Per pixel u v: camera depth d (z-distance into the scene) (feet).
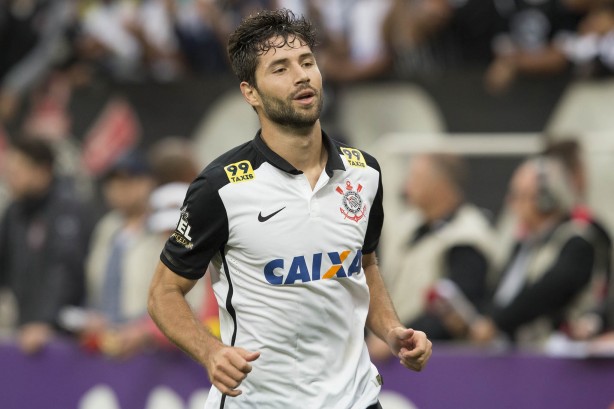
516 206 65.57
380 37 78.54
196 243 38.70
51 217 75.51
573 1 75.20
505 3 78.13
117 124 83.82
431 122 75.41
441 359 61.26
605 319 60.13
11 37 96.43
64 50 90.99
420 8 78.89
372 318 41.63
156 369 67.31
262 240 38.29
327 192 38.91
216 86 81.20
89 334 69.56
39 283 75.05
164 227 67.72
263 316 38.83
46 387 71.87
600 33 73.41
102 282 71.00
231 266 39.06
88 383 70.03
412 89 75.97
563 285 59.36
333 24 80.74
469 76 74.74
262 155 38.73
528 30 76.84
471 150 73.20
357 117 77.36
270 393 39.37
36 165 76.33
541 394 59.52
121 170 70.79
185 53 87.40
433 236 64.85
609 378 58.23
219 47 86.33
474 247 63.98
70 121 85.61
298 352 39.11
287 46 38.11
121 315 69.00
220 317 40.22
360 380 39.88
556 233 60.90
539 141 72.28
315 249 38.52
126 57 88.79
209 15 86.38
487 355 60.49
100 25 90.27
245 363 35.32
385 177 73.41
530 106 73.46
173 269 39.24
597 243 60.75
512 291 62.18
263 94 38.29
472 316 61.98
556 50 73.46
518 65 73.61
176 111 82.17
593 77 72.28
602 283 60.95
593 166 68.54
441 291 61.21
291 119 37.91
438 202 65.41
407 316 64.85
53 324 73.00
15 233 77.41
